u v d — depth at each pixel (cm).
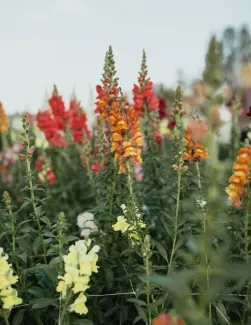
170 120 688
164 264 415
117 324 378
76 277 268
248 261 312
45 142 830
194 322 185
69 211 636
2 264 281
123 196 430
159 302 288
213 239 306
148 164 547
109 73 433
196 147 391
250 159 320
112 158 417
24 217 641
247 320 317
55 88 730
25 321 354
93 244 370
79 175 716
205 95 178
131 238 340
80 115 747
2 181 799
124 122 348
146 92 530
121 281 369
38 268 319
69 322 289
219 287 179
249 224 353
